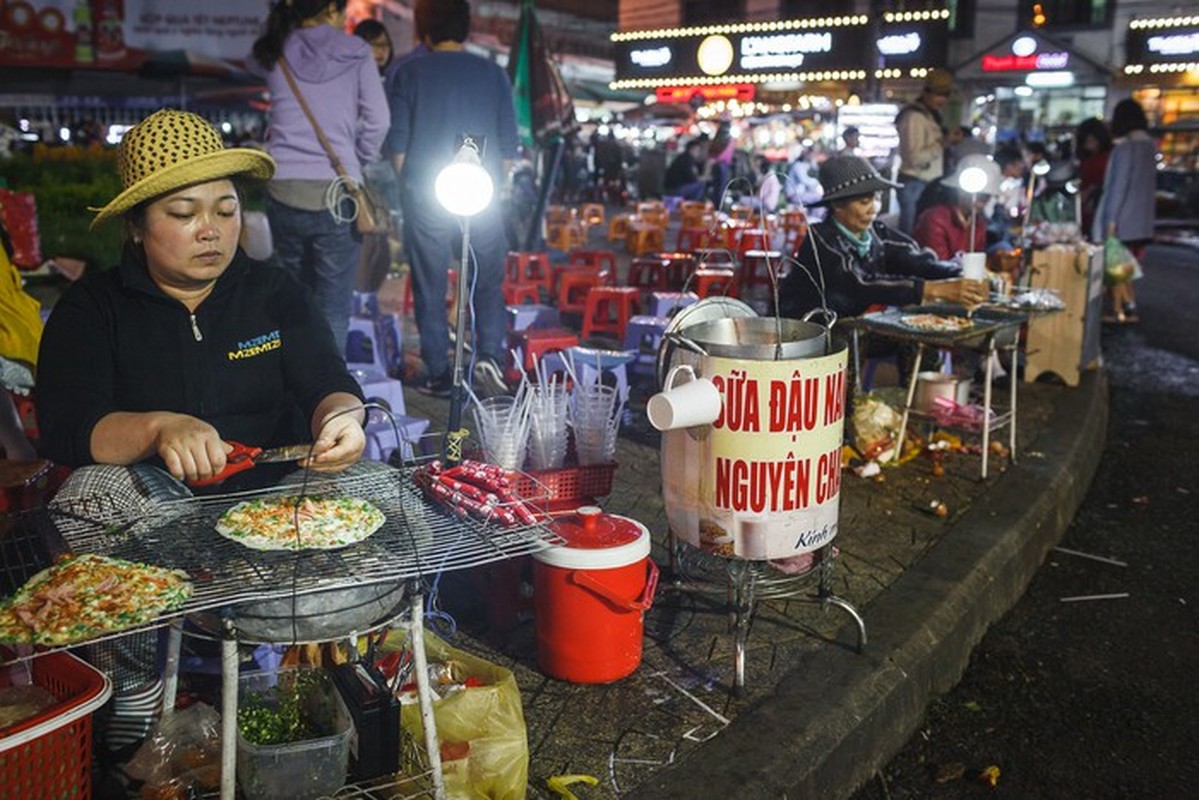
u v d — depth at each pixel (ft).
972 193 20.59
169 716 7.92
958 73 92.48
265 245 19.27
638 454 17.78
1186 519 18.30
